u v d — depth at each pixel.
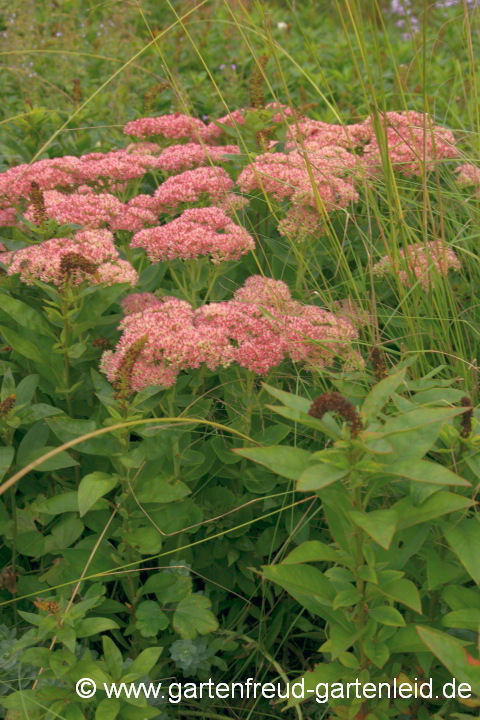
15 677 2.24
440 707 2.30
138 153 4.28
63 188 3.77
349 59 7.22
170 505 2.47
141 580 2.76
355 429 1.69
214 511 2.72
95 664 2.08
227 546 2.70
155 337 2.48
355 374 2.74
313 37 7.94
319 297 3.35
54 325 2.80
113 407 2.43
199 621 2.35
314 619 2.77
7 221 3.53
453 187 3.66
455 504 1.78
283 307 2.94
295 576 1.95
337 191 3.41
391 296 3.54
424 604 2.32
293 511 2.69
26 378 2.54
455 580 2.12
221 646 2.49
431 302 3.06
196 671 2.48
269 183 3.39
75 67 6.35
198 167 3.82
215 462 2.84
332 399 1.69
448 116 5.68
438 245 3.10
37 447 2.51
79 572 2.42
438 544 2.15
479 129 3.68
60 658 2.04
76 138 4.90
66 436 2.35
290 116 4.27
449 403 2.13
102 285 2.68
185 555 2.64
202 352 2.48
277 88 6.41
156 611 2.35
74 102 4.95
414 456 1.75
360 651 2.01
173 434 2.47
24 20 6.73
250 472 2.68
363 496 2.41
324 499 1.88
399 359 3.11
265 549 2.71
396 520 1.68
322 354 2.80
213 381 3.04
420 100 5.57
